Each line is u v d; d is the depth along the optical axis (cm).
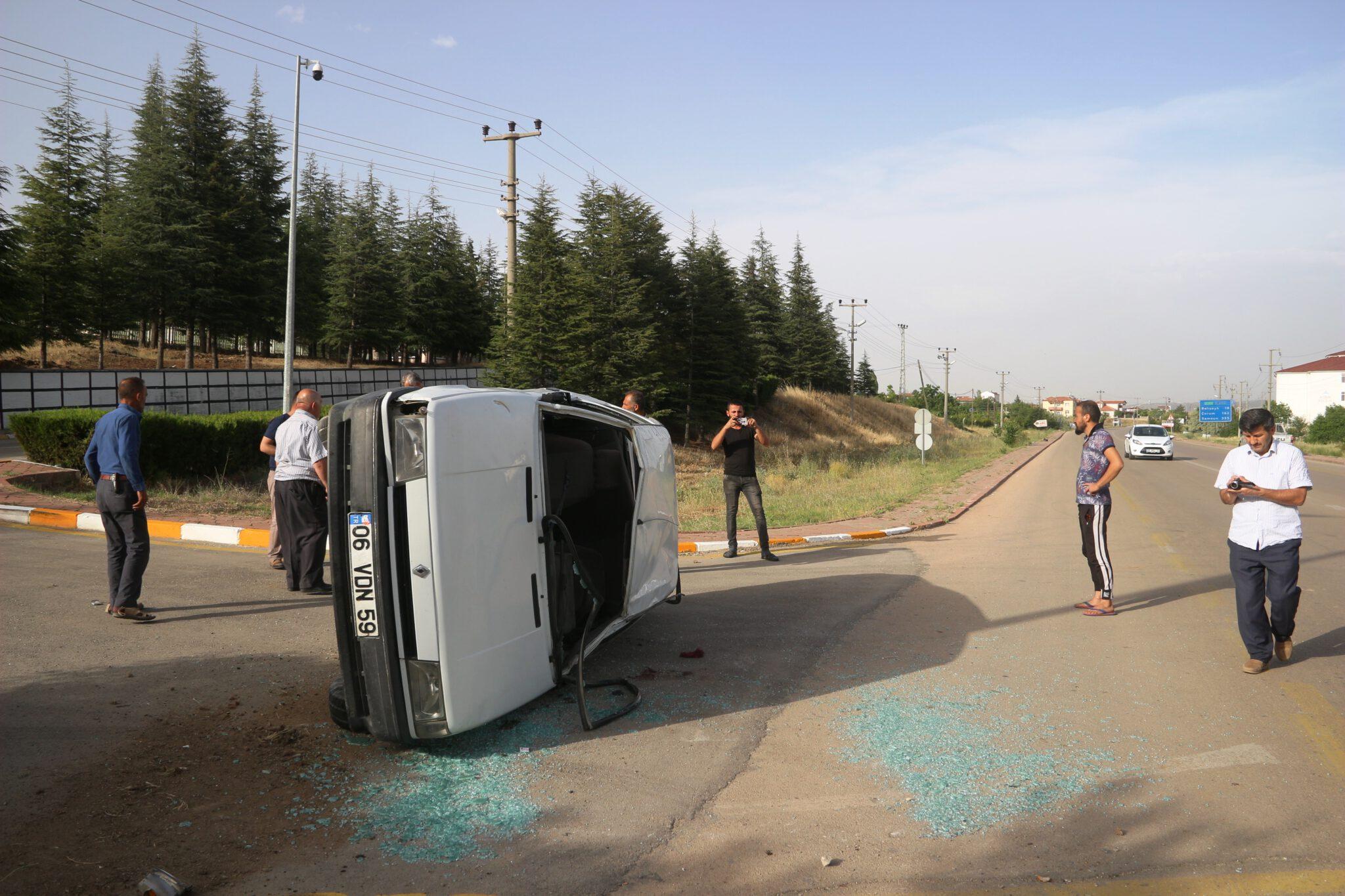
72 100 4103
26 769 376
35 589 714
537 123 2294
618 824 335
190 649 564
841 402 6669
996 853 310
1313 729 430
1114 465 688
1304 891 280
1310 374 11219
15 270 3141
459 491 383
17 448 2116
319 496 734
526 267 3053
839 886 287
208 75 4081
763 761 399
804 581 859
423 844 318
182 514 1159
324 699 477
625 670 545
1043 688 503
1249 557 524
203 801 352
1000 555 1041
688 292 3934
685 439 3875
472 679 384
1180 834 322
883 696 490
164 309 3866
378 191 6016
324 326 5078
